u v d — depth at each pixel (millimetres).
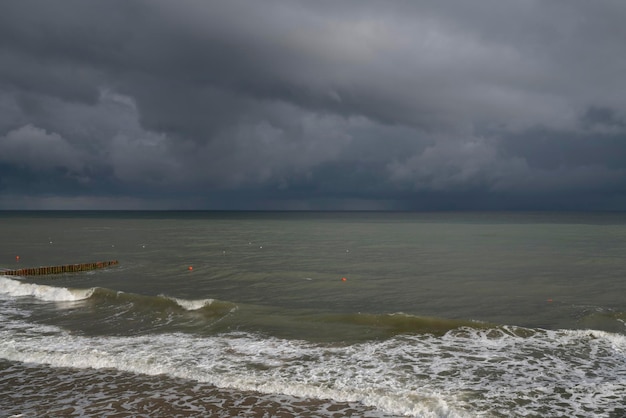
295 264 32750
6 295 21688
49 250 43719
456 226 93188
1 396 10031
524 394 9945
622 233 66438
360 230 79625
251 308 18219
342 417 8961
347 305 19578
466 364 11891
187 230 80750
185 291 23000
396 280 25844
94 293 20844
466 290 22891
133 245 48969
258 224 110188
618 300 20266
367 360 12266
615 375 11039
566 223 106750
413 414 9125
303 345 13641
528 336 14250
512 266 31344
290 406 9469
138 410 9266
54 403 9633
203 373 11281
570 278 26328
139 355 12703
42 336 14766
